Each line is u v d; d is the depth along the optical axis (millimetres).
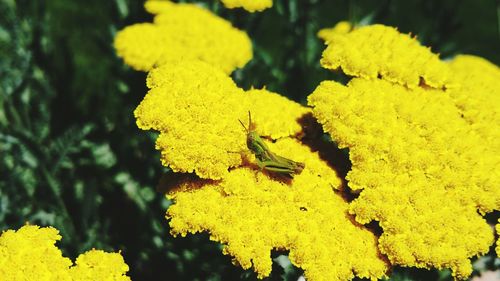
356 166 407
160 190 415
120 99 542
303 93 513
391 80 424
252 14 508
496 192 407
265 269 391
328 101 414
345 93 416
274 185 404
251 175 406
